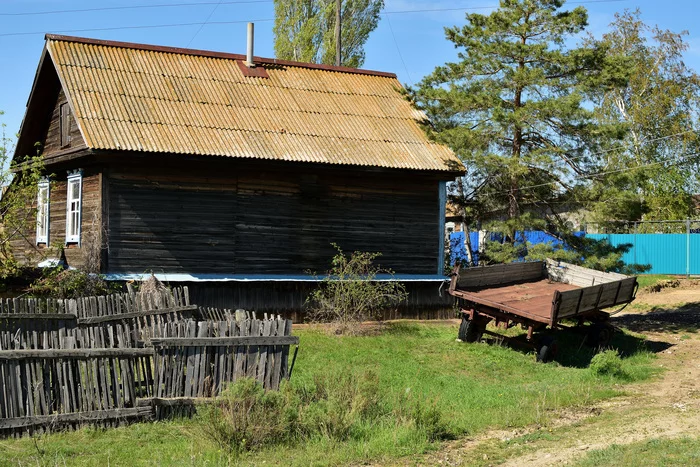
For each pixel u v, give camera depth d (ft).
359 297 61.31
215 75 71.10
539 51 67.41
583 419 36.27
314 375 38.86
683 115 151.33
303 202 65.98
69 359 32.58
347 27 129.80
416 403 34.81
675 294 93.09
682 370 49.93
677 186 141.59
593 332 56.59
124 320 38.86
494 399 40.16
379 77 82.23
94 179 60.34
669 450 29.17
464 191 78.43
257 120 66.08
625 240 122.72
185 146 58.95
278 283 63.26
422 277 69.00
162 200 60.59
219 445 30.27
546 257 66.95
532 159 65.26
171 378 34.47
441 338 59.41
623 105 157.38
